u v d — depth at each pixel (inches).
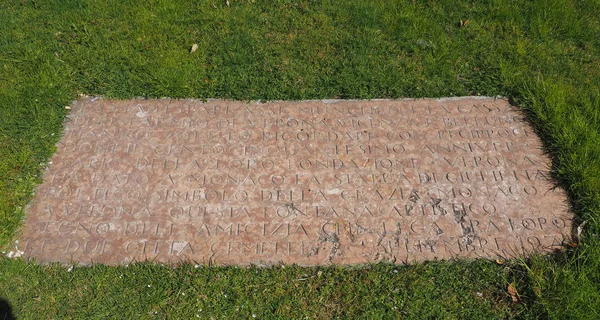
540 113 158.6
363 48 182.9
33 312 116.3
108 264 126.6
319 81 171.3
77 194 140.8
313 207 137.5
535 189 141.5
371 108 163.9
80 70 174.1
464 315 116.8
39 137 153.9
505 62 177.8
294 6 201.2
